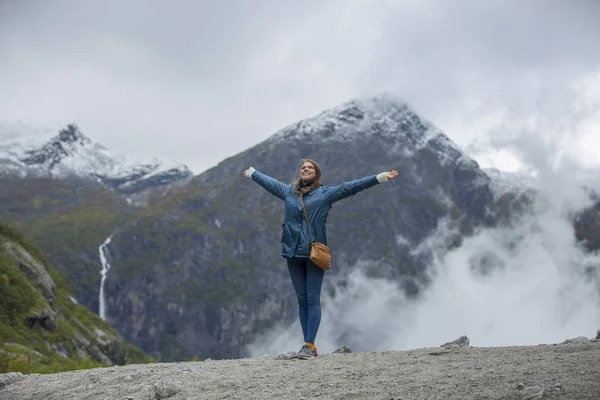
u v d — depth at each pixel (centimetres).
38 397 920
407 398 594
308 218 931
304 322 957
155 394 761
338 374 729
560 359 664
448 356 791
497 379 610
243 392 709
